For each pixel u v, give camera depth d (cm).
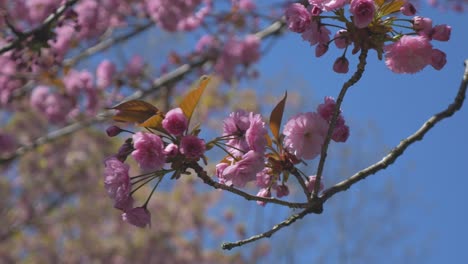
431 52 250
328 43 260
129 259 1266
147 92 802
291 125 247
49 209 1222
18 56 527
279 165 249
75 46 741
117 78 820
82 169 1185
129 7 766
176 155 240
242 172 242
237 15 780
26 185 1187
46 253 1258
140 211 249
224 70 776
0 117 1114
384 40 251
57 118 805
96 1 744
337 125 256
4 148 798
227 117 260
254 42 753
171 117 237
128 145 252
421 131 245
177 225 1301
